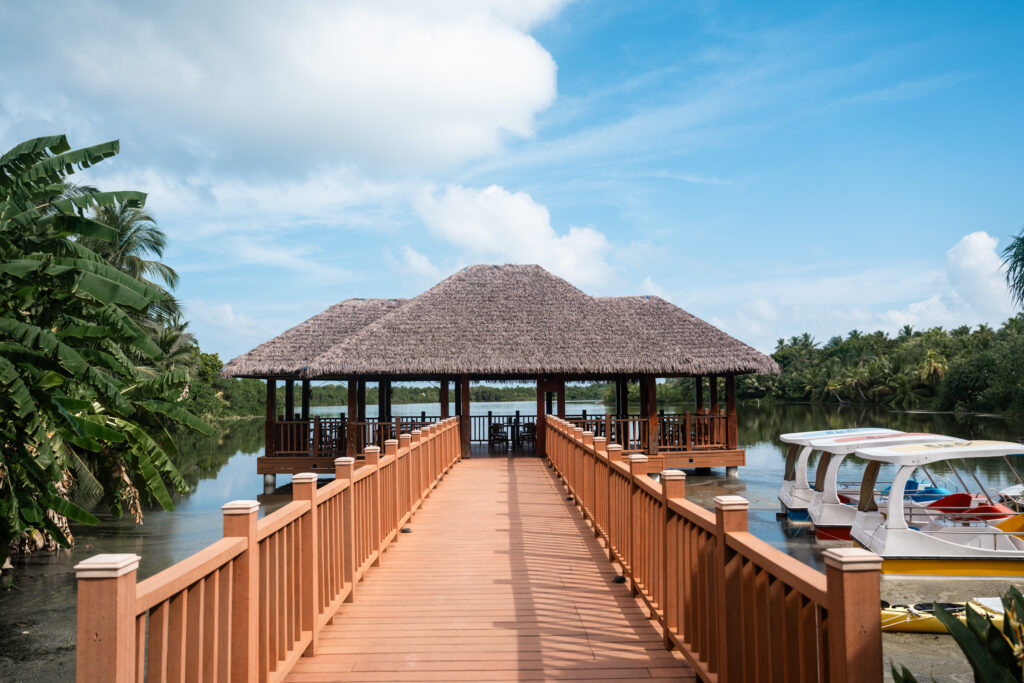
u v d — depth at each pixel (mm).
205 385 38812
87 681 1835
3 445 6715
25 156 6598
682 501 3727
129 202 7383
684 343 17078
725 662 2875
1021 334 46312
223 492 16516
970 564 8344
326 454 16062
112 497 13188
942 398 53156
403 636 4215
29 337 5996
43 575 9891
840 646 1860
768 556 2434
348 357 15297
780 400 77750
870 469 9586
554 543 6707
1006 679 2160
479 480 11461
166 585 2156
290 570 3619
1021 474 16750
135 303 6234
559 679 3555
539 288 17859
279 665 3307
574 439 8898
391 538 6559
